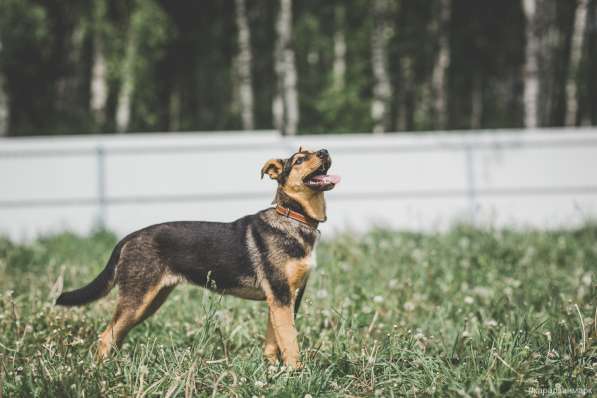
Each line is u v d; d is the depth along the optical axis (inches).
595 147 438.3
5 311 187.0
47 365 147.8
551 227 403.2
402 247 322.3
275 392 136.6
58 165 423.2
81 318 187.3
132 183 425.4
